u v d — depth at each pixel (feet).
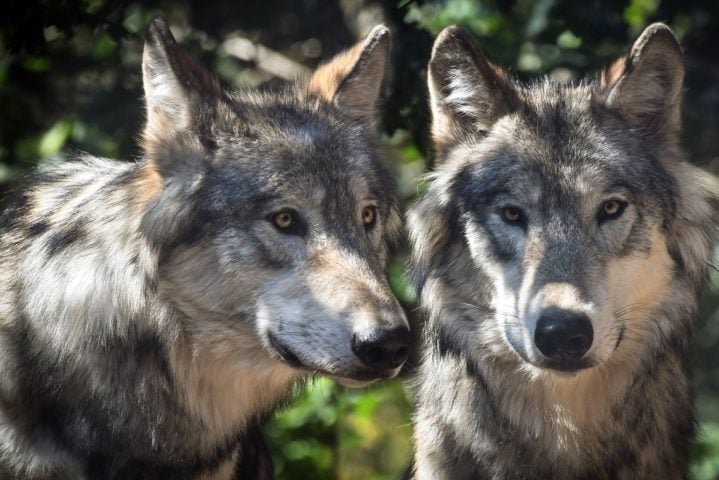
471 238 40.93
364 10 72.13
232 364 38.83
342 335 35.94
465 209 41.24
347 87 42.29
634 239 39.34
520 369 40.75
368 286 36.68
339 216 38.42
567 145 40.19
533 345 37.42
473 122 42.73
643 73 41.19
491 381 41.34
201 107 38.55
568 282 37.42
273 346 37.50
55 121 64.39
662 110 41.42
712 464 64.39
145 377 38.22
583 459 41.50
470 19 68.08
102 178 40.52
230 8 61.87
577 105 41.86
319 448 66.85
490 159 41.19
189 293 38.11
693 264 41.11
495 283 40.14
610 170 39.55
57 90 63.10
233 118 39.14
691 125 59.47
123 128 60.70
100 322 37.73
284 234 37.81
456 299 41.83
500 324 39.65
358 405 66.54
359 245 38.24
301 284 37.04
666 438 42.06
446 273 41.96
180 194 37.93
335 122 40.81
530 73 58.54
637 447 41.63
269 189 37.73
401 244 45.75
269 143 38.70
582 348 36.78
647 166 40.32
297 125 39.73
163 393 38.52
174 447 39.11
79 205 39.50
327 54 65.92
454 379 42.14
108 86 62.03
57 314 38.06
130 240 37.73
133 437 38.47
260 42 69.26
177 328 38.32
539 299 37.35
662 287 40.50
